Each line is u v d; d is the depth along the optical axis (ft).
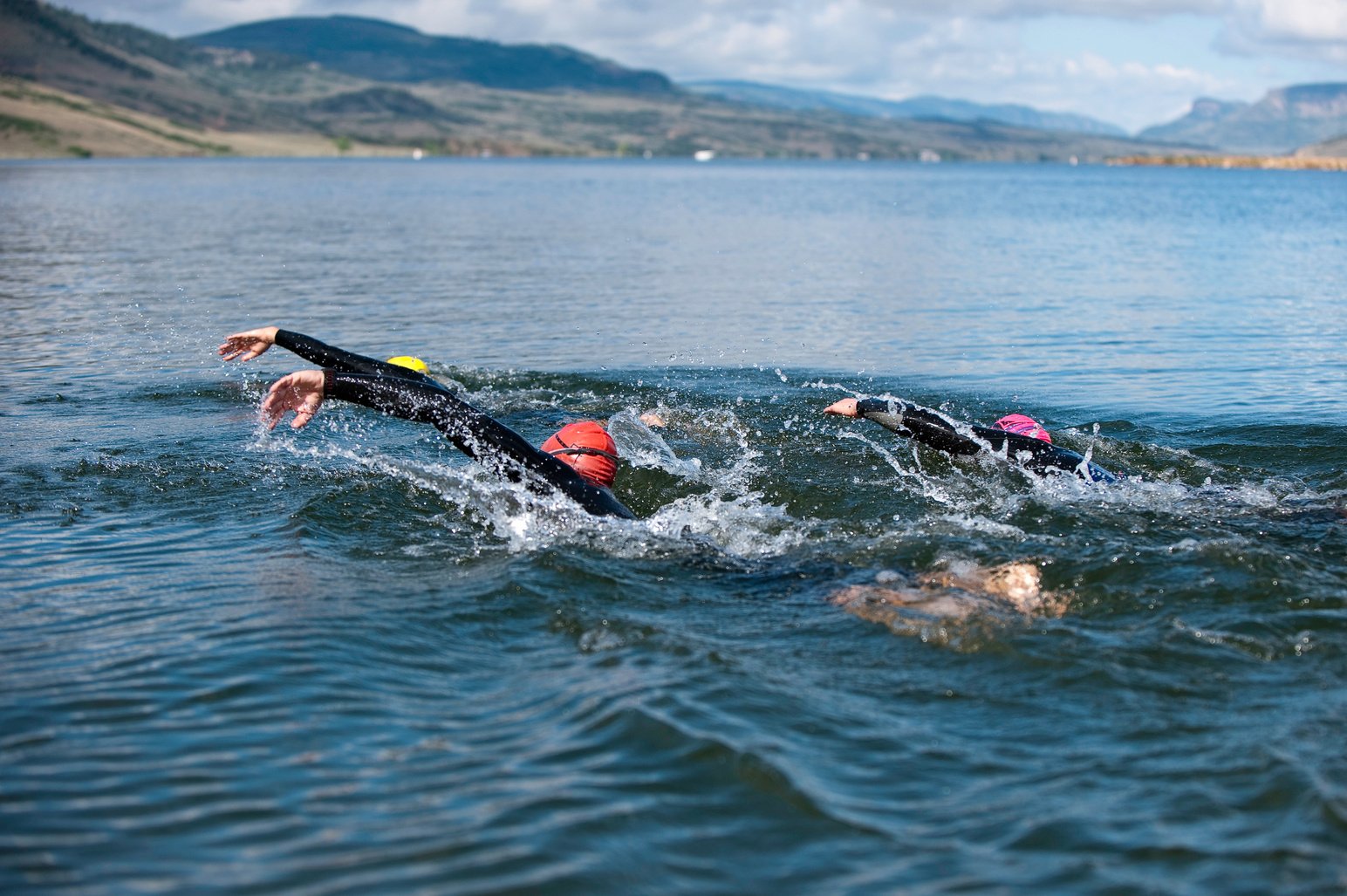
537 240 114.62
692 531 22.56
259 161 621.31
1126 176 465.47
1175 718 13.87
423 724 13.51
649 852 10.82
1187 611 17.38
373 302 65.00
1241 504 23.94
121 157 610.24
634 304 65.36
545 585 18.71
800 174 473.26
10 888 9.93
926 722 13.84
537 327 56.08
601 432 23.79
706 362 46.26
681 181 336.49
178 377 41.09
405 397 21.21
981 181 379.76
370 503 24.08
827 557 20.52
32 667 15.10
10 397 36.83
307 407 21.08
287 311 60.85
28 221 132.26
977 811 11.67
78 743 12.84
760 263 91.50
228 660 15.34
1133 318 58.90
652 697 14.15
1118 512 22.94
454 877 10.30
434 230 126.72
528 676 15.14
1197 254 99.14
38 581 18.99
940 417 25.50
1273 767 12.42
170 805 11.48
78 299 64.03
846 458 29.04
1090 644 16.19
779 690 14.61
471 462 28.48
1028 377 42.83
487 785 11.99
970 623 16.83
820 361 46.52
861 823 11.41
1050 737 13.39
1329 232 128.06
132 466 27.37
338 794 11.77
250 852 10.64
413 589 18.61
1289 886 10.26
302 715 13.66
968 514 23.53
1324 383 40.98
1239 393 39.32
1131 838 11.09
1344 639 16.28
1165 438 32.37
